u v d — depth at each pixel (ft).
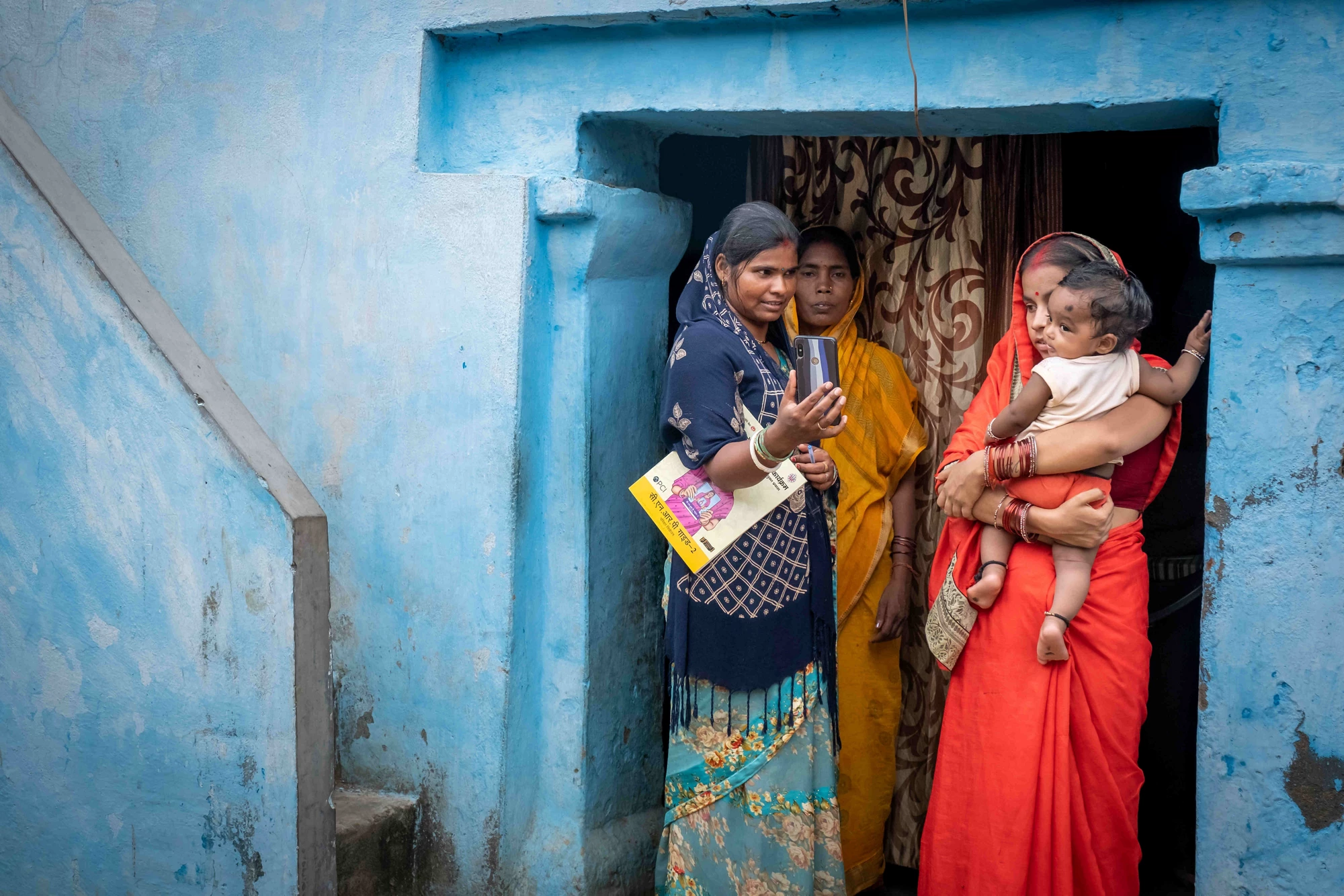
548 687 9.86
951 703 8.49
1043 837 7.80
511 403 9.36
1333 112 6.93
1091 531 7.75
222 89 10.42
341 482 10.18
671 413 8.70
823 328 10.46
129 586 8.89
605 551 9.93
